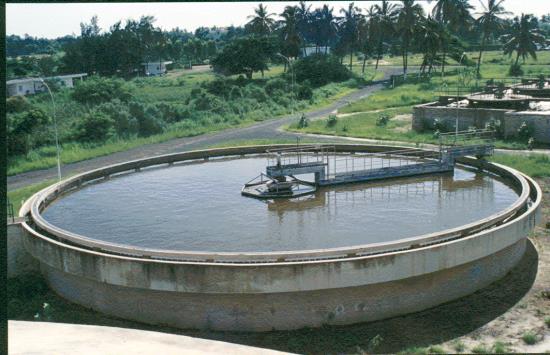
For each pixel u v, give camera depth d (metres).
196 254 15.46
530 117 39.00
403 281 15.84
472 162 27.42
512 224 17.39
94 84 61.53
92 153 42.62
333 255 15.38
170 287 15.20
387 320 15.81
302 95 70.25
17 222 19.72
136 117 51.41
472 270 17.09
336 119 50.75
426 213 20.42
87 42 86.19
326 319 15.46
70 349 4.90
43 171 38.62
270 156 31.22
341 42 89.31
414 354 13.70
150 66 98.81
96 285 16.86
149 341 5.14
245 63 80.56
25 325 5.80
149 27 94.94
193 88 72.56
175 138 48.91
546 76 67.19
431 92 64.62
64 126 49.03
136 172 28.39
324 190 23.98
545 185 28.12
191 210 21.61
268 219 20.17
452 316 15.92
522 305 16.38
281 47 84.94
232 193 23.89
